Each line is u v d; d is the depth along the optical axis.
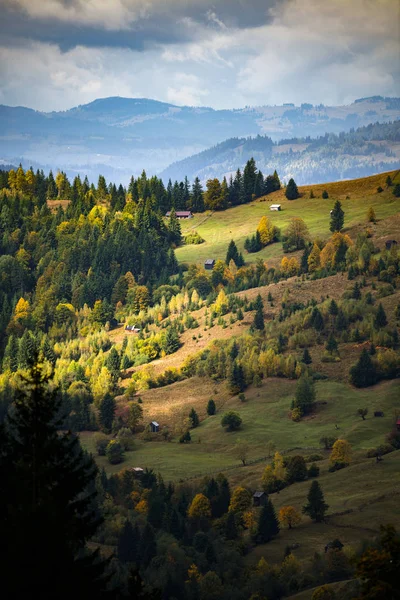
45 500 90.81
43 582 84.88
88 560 94.12
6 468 94.38
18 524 86.75
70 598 86.94
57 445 96.88
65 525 91.38
